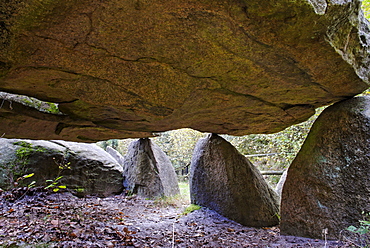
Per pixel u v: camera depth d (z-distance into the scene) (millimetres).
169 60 2154
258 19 1647
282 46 1926
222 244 3221
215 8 1562
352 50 2213
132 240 3031
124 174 7090
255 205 4590
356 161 2799
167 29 1758
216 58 2129
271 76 2438
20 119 3348
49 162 5641
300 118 3832
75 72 2254
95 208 4785
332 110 3205
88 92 2646
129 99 2807
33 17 1541
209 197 4980
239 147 8891
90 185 6234
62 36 1758
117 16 1604
